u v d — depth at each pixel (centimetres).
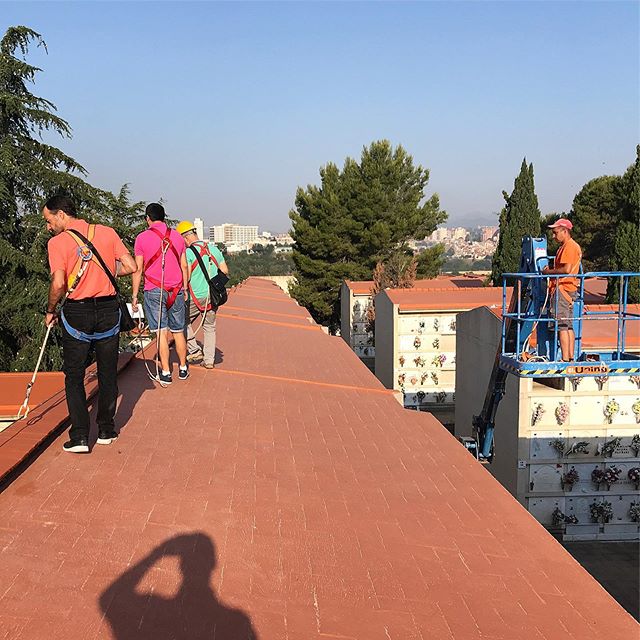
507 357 829
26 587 307
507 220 2873
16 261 1526
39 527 368
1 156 1556
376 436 621
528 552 399
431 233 3834
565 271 764
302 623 304
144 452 507
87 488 427
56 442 505
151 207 694
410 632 306
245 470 493
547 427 1207
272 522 409
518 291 849
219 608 308
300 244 3772
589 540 1224
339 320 3859
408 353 2042
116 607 298
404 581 354
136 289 546
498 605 337
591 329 1280
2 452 441
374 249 3688
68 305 451
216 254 812
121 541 362
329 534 402
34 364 1526
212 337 828
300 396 757
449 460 562
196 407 654
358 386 844
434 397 2044
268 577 343
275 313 1862
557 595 351
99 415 506
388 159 3775
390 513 443
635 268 2164
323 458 541
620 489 1221
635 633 316
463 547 400
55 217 448
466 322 1614
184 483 453
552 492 1217
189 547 364
